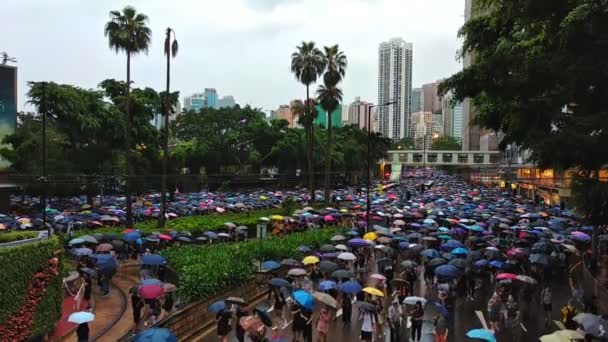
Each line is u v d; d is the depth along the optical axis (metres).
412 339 18.00
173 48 45.16
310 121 67.44
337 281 22.95
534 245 28.41
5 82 49.88
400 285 21.05
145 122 68.12
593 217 19.28
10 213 48.75
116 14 44.84
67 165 58.94
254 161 95.44
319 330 17.39
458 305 24.11
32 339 17.59
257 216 49.38
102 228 39.09
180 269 23.97
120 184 65.81
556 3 18.52
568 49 19.11
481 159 168.25
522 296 23.31
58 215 42.16
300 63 64.69
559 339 13.94
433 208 50.22
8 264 15.90
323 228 39.94
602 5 16.31
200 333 19.22
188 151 90.94
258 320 15.19
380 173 162.75
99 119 61.72
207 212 52.88
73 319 15.49
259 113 112.69
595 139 17.89
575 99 20.33
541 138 20.03
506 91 22.47
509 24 25.36
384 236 33.03
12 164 54.16
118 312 22.62
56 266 18.55
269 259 28.25
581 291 22.08
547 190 62.84
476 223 38.78
